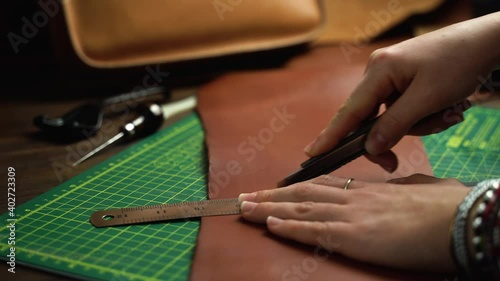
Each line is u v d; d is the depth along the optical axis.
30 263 0.59
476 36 0.65
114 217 0.67
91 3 1.05
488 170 0.77
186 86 1.15
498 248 0.48
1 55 1.27
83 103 1.08
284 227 0.60
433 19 1.34
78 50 1.04
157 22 1.08
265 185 0.73
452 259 0.51
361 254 0.56
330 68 1.17
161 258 0.59
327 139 0.68
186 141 0.90
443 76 0.64
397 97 0.68
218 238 0.61
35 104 1.08
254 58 1.19
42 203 0.71
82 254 0.60
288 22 1.19
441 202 0.55
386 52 0.65
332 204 0.60
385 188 0.60
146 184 0.76
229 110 0.99
